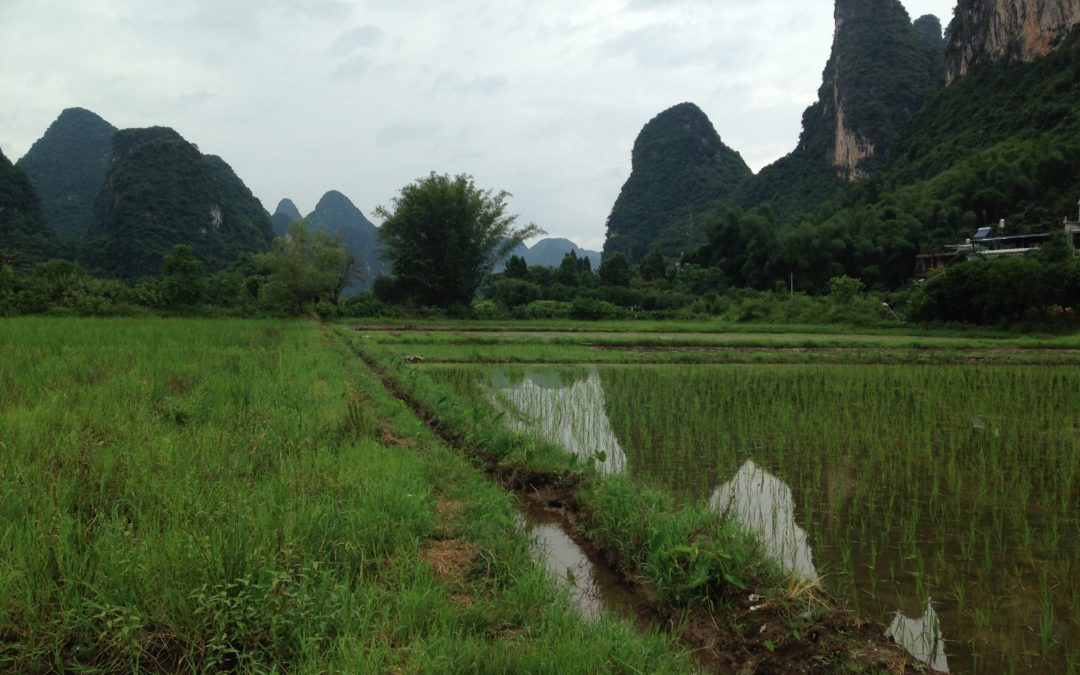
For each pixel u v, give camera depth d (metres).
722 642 3.58
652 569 4.23
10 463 4.83
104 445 5.62
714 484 6.62
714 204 134.75
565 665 2.90
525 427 8.69
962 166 72.06
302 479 5.07
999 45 88.25
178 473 4.87
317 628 3.08
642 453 7.86
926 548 5.02
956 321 33.44
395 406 9.19
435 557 4.18
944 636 3.76
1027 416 10.33
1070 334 27.97
